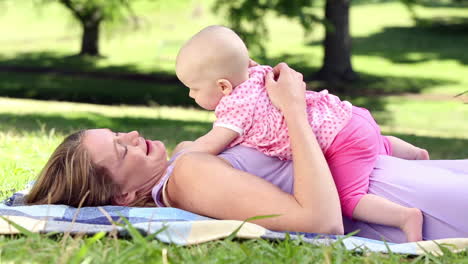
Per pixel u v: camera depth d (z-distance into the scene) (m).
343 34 30.38
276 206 3.62
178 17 49.94
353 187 3.92
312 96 4.05
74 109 20.06
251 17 22.45
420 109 26.48
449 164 4.26
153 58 39.78
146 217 3.70
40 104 21.80
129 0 36.88
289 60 37.12
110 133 4.02
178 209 3.82
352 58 38.00
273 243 3.46
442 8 50.44
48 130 10.18
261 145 3.94
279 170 3.98
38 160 6.33
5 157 6.38
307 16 23.58
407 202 3.91
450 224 3.85
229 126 3.90
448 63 36.44
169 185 3.98
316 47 40.88
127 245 3.30
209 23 48.50
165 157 4.12
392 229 3.86
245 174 3.75
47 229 3.51
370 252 3.34
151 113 21.33
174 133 11.09
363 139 3.98
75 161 3.90
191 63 4.00
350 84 30.53
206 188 3.76
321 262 3.10
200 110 25.36
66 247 3.16
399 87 31.33
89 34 40.41
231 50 3.96
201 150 3.91
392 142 4.60
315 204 3.57
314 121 3.94
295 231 3.60
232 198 3.70
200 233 3.48
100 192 3.92
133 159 3.96
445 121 23.84
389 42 41.47
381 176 4.02
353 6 53.31
